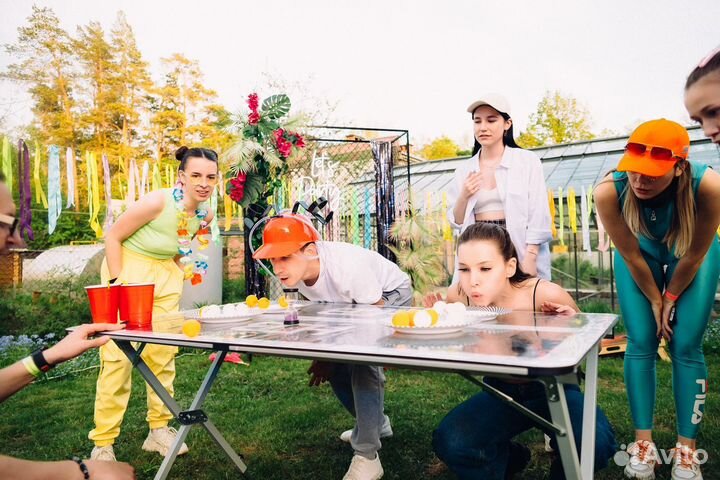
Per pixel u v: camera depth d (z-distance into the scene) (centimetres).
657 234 234
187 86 2431
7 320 743
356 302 264
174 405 226
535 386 198
